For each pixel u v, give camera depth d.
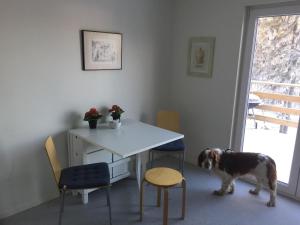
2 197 2.36
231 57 3.06
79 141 2.56
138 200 2.72
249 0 2.80
